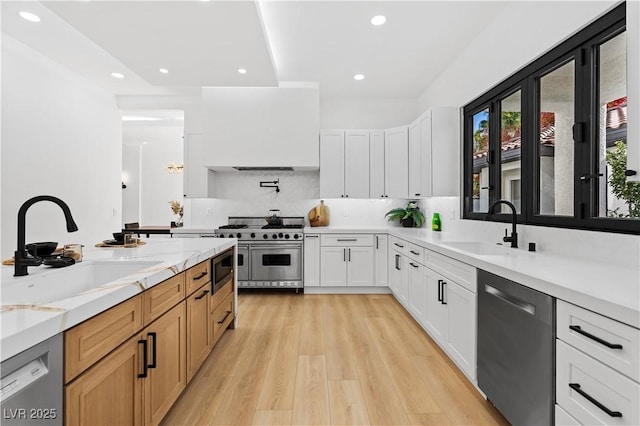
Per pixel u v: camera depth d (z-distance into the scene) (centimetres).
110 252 226
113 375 128
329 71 400
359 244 443
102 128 466
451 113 364
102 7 231
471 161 352
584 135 199
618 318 104
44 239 376
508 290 165
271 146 445
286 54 354
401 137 443
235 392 208
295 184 507
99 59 375
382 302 407
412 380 222
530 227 242
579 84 202
